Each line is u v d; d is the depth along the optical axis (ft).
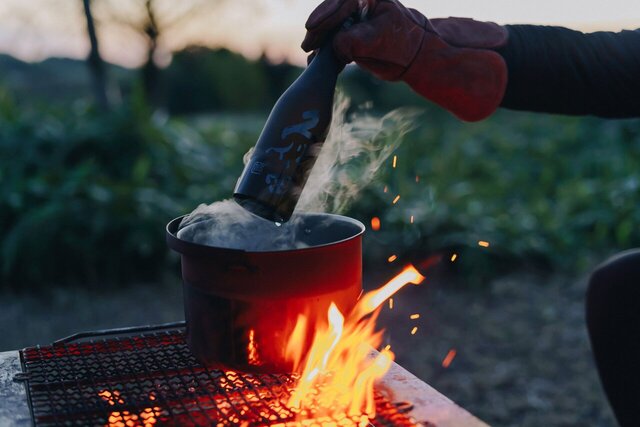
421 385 4.29
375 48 4.12
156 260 14.05
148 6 20.39
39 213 13.44
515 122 23.90
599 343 5.08
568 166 19.52
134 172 14.85
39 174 14.85
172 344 4.97
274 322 3.90
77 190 14.20
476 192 17.16
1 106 17.58
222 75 35.88
